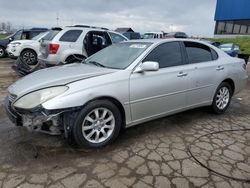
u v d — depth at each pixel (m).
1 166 3.02
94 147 3.49
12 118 3.42
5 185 2.70
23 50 11.54
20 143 3.60
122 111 3.70
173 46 4.40
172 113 4.34
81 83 3.34
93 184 2.76
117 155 3.37
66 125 3.24
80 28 8.24
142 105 3.83
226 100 5.28
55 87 3.28
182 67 4.34
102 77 3.50
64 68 4.12
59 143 3.62
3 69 10.30
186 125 4.54
